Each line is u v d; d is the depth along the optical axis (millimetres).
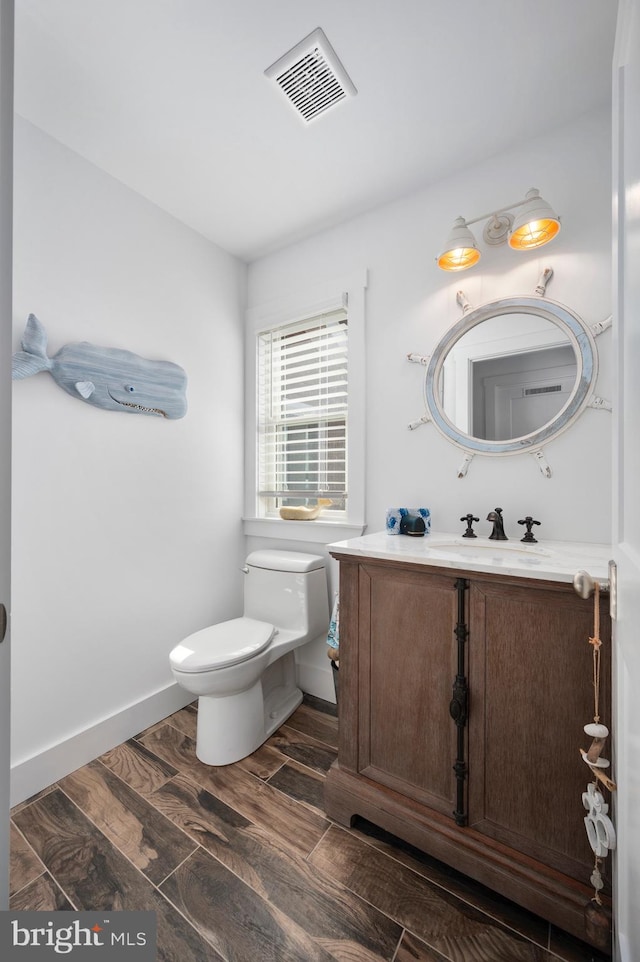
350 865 1109
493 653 1037
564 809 950
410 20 1074
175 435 1899
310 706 1920
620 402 721
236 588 2230
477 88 1264
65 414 1484
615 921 756
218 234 2016
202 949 913
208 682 1415
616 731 750
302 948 911
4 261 632
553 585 942
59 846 1162
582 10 1043
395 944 920
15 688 1340
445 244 1396
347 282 1884
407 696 1172
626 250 663
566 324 1376
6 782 636
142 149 1497
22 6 1040
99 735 1555
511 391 1481
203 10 1048
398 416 1746
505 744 1021
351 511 1878
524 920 970
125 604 1680
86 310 1544
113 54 1158
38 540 1406
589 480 1350
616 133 729
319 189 1708
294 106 1321
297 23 1083
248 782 1413
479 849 1026
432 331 1658
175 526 1896
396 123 1388
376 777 1220
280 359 2207
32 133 1385
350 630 1280
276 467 2234
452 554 1167
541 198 1291
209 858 1128
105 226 1607
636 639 561
